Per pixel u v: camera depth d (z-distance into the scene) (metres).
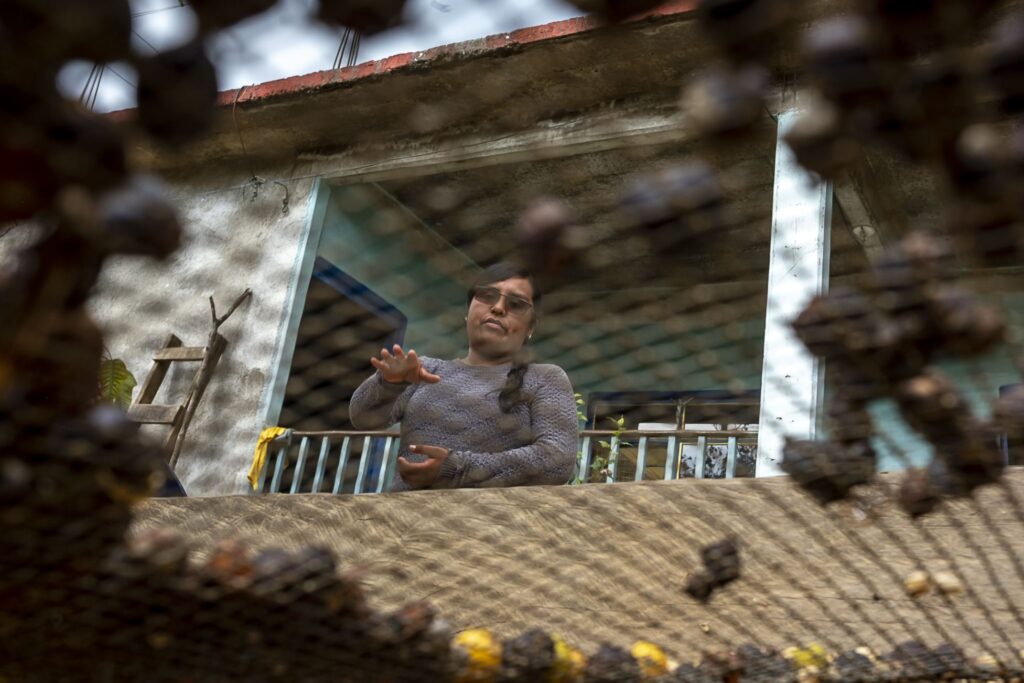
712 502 2.16
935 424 1.13
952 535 1.97
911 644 1.89
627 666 1.70
